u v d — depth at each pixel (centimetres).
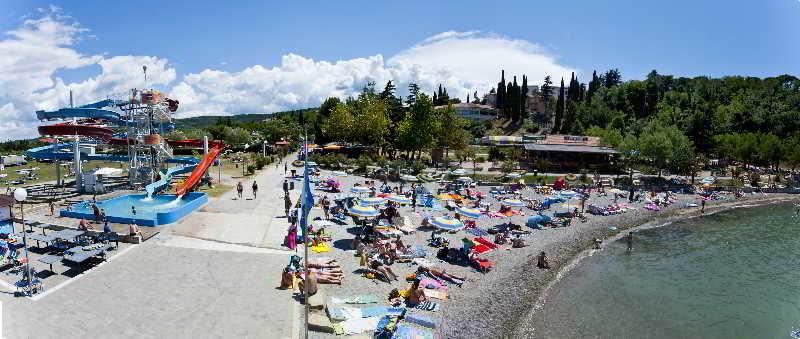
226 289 2067
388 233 3225
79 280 2097
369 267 2488
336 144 10075
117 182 5106
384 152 9931
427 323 1962
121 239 2662
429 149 9431
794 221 5128
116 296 1942
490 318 2156
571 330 2205
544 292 2623
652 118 13575
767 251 3878
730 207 5866
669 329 2320
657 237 4181
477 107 16475
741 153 9294
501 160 9256
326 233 3141
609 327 2280
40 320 1700
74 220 3091
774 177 8338
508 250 3244
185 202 4088
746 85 17750
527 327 2178
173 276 2191
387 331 1766
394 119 11006
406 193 4859
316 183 5459
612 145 9225
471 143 12412
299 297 2019
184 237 2834
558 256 3266
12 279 2070
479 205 4556
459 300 2286
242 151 10462
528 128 14588
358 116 9800
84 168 6969
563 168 8106
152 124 5125
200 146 6681
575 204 5153
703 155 10888
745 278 3175
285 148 9794
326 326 1773
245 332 1697
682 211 5400
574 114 13900
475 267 2778
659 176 7356
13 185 4841
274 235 2994
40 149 4844
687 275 3172
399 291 2238
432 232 3206
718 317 2511
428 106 8506
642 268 3262
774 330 2392
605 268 3189
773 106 13475
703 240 4169
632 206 5278
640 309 2531
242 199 4203
